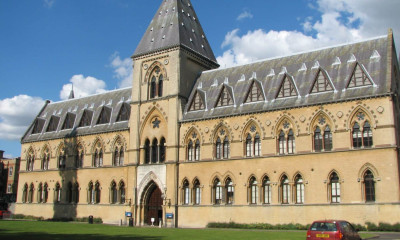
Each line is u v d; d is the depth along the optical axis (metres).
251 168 50.88
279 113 49.91
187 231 43.19
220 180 53.16
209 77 60.84
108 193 64.12
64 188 70.50
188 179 55.62
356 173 44.06
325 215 45.12
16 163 107.19
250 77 56.25
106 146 66.00
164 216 56.00
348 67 48.34
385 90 43.81
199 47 65.06
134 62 63.97
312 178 46.53
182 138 57.06
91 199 66.75
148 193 60.00
